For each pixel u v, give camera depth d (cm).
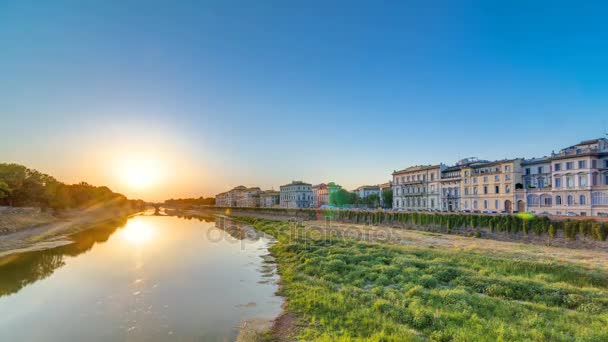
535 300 2392
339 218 9988
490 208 8225
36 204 10288
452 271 3077
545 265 3188
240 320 2253
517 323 1945
